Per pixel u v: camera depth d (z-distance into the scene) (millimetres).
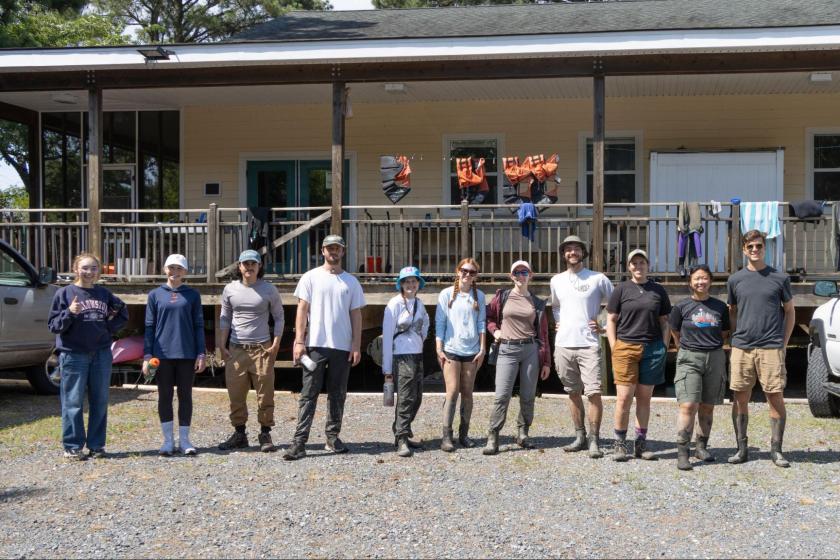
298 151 13539
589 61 10062
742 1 13445
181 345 6832
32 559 4578
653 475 6273
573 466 6523
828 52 9742
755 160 12141
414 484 6000
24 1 23125
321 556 4609
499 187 13062
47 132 13992
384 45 10109
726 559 4562
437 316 7145
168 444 6883
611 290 6922
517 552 4656
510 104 13031
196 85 10688
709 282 6527
